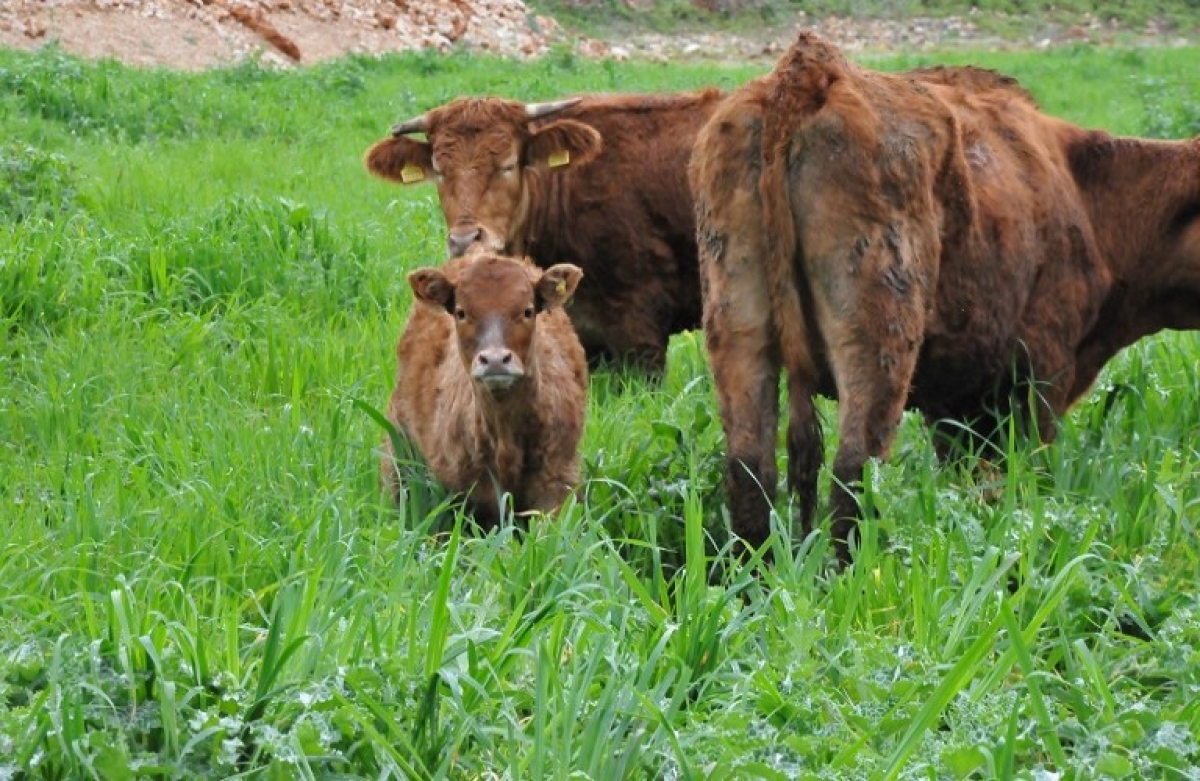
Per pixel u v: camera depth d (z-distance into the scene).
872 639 10.68
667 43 69.69
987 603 11.58
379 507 13.45
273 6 55.84
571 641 10.90
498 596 11.72
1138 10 76.00
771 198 13.16
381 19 58.47
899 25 73.94
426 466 14.62
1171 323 17.14
